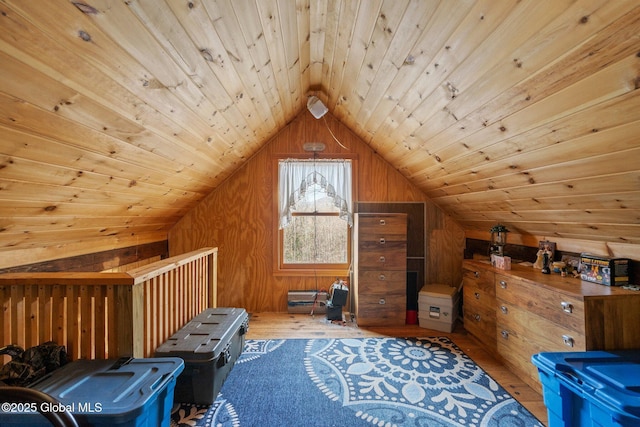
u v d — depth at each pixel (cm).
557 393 134
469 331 277
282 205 345
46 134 115
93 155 145
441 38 130
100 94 116
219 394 188
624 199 144
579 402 126
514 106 138
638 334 159
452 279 351
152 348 177
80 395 117
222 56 145
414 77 168
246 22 134
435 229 352
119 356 152
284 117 313
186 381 175
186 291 228
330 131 349
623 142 117
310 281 353
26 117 103
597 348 157
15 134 106
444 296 295
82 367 137
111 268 255
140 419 113
